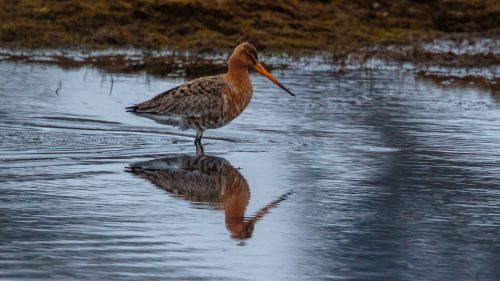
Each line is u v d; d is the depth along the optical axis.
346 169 13.91
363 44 26.31
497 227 11.28
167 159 14.30
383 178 13.44
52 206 11.66
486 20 27.88
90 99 19.00
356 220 11.43
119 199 12.04
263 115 17.98
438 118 18.03
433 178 13.48
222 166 13.93
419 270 9.80
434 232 11.05
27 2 27.17
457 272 9.77
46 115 17.27
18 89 19.83
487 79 22.97
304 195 12.45
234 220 11.28
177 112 15.41
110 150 14.80
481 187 13.04
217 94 15.55
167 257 9.95
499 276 9.68
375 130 16.84
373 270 9.78
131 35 26.05
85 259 9.82
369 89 21.12
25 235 10.52
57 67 22.88
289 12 27.42
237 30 26.41
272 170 13.75
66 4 26.95
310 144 15.58
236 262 9.87
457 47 26.25
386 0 28.36
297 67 23.94
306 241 10.60
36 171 13.34
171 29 26.45
